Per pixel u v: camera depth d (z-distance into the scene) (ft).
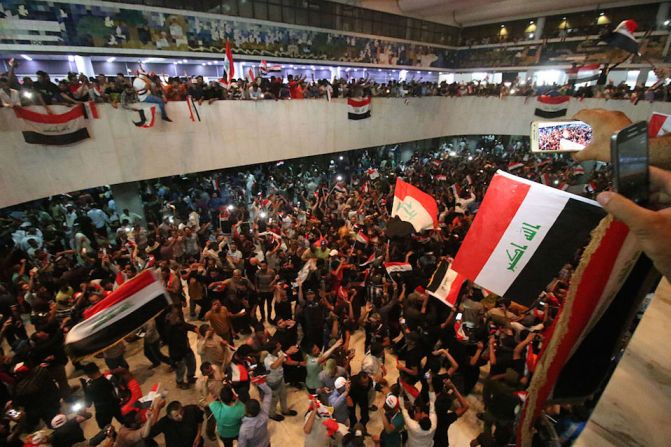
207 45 52.85
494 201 11.50
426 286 22.29
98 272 24.53
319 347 18.99
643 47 68.69
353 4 69.77
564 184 43.27
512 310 19.72
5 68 41.68
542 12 79.66
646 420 3.37
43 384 15.56
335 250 25.48
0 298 20.70
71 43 42.01
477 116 69.87
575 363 4.49
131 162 35.76
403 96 61.98
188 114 38.60
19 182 28.73
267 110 45.03
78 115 31.53
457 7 75.31
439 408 13.46
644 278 4.23
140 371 20.34
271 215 37.60
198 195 43.55
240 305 21.62
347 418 14.94
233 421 13.14
